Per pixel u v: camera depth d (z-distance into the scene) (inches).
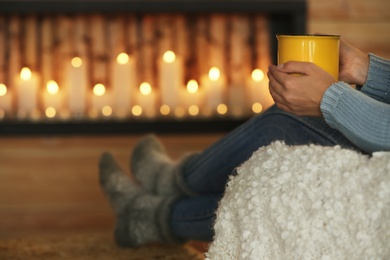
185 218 81.5
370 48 134.7
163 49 138.2
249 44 138.4
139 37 138.0
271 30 137.6
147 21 137.6
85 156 132.0
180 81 137.9
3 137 129.7
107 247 97.0
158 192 89.7
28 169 131.0
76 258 90.2
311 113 59.6
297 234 48.6
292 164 50.5
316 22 133.6
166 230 85.0
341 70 67.6
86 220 132.0
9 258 90.8
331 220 48.0
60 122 129.2
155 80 138.3
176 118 131.9
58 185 131.7
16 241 103.2
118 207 93.4
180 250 93.8
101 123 129.7
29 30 135.8
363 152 60.7
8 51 135.6
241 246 50.9
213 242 53.5
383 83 65.9
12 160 131.0
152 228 89.1
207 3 128.2
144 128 130.8
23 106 134.1
